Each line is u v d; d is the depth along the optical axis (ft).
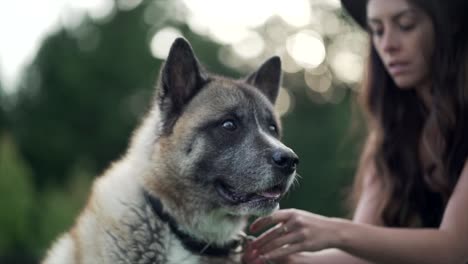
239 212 4.79
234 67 32.73
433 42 4.93
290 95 29.60
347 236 4.54
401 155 5.38
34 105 30.83
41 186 30.09
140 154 4.90
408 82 5.07
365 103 5.59
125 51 32.65
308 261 4.99
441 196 5.28
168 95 4.91
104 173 5.13
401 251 4.55
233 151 4.85
